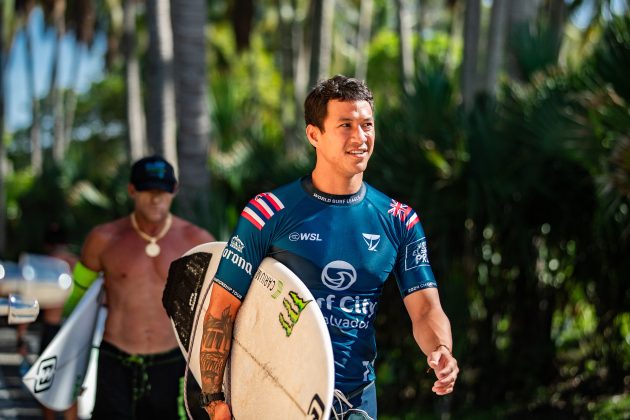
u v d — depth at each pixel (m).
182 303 4.57
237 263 4.10
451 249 11.87
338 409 4.01
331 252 4.04
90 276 6.61
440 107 12.16
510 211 11.72
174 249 6.61
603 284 11.93
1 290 3.83
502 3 17.09
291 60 41.09
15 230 29.67
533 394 12.09
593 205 11.64
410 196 11.69
